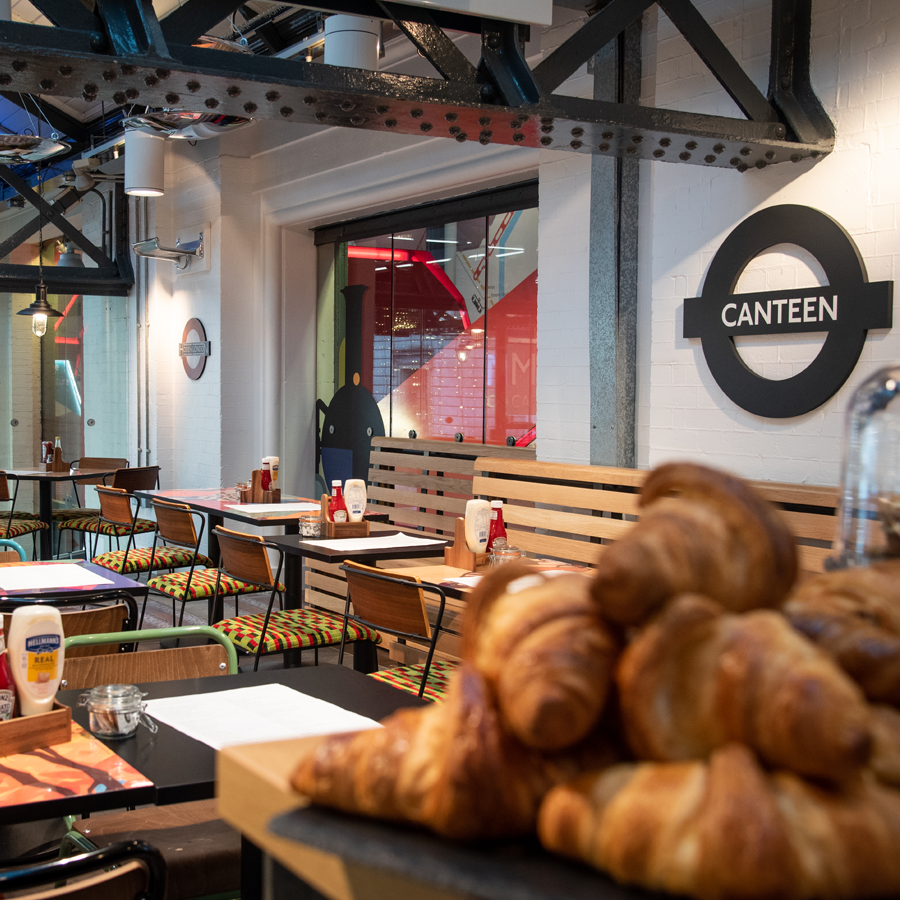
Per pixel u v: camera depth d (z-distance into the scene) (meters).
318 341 8.04
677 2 3.44
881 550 0.74
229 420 7.98
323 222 7.50
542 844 0.50
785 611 0.52
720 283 4.02
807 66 3.62
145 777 1.50
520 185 5.84
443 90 2.98
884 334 3.47
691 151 3.54
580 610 0.51
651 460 4.37
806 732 0.41
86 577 3.34
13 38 2.47
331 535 4.32
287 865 0.67
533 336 5.80
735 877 0.39
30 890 1.71
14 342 9.02
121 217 9.05
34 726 1.62
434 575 3.46
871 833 0.40
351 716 1.76
